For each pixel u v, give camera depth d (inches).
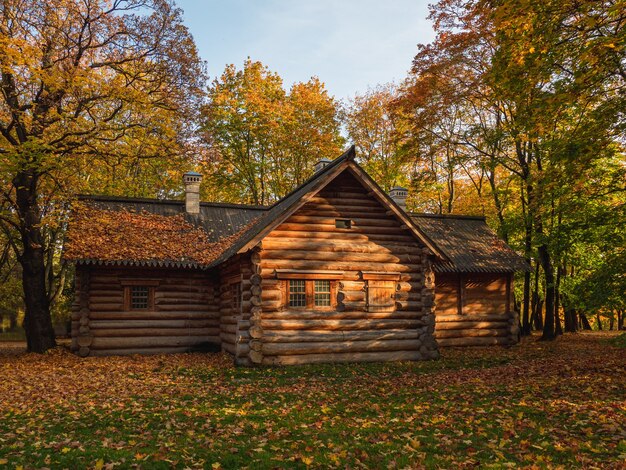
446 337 908.0
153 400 443.5
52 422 363.6
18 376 583.5
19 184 801.6
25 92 775.7
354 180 737.6
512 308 946.1
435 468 260.7
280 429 342.0
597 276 580.4
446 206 1573.6
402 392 474.6
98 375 592.1
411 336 726.5
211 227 929.5
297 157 1478.8
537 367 607.8
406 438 316.8
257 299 663.8
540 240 886.4
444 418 362.3
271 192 1572.3
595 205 749.3
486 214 1417.3
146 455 285.3
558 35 530.6
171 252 813.9
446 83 1064.8
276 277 680.4
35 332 801.6
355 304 710.5
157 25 824.3
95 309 791.1
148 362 705.6
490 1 532.7
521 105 639.1
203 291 855.1
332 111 1455.5
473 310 932.0
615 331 1290.6
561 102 557.6
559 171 610.9
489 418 357.4
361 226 732.0
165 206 965.8
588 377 500.7
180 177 1282.0
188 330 837.8
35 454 288.0
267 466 268.5
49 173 792.9
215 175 1450.5
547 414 358.6
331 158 1456.7
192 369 637.3
